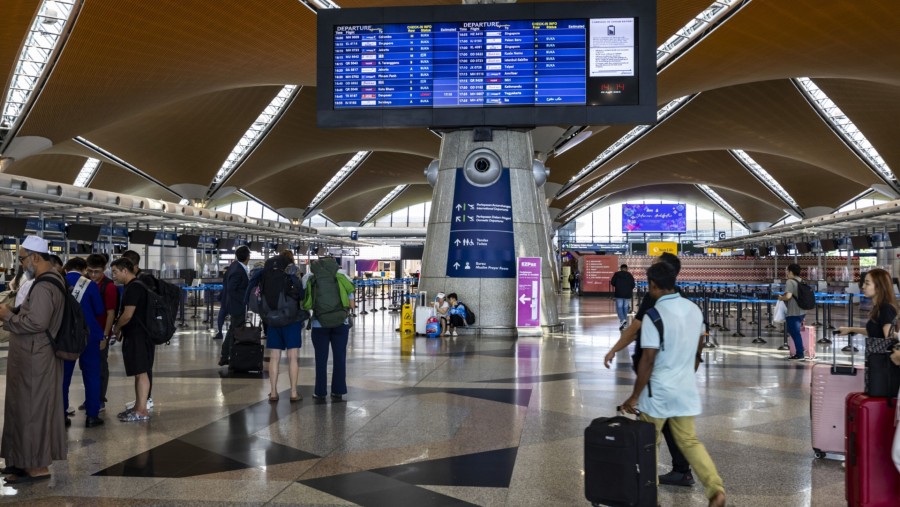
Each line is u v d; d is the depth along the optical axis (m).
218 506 4.55
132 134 41.62
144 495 4.77
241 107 41.09
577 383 9.37
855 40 25.86
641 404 4.44
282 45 26.83
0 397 8.05
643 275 39.31
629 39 14.20
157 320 7.07
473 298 16.11
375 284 24.58
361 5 23.25
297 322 8.16
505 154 16.38
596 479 4.19
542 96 14.33
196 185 49.41
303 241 41.88
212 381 9.55
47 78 26.73
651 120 14.12
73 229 20.88
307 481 5.08
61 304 5.18
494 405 7.86
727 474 5.26
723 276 34.28
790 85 38.41
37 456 5.01
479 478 5.16
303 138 46.34
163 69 27.91
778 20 24.80
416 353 12.70
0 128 30.91
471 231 16.14
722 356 12.77
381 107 14.55
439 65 14.50
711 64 29.11
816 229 29.08
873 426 4.18
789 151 47.03
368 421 7.05
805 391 8.85
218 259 33.56
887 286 5.77
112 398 8.31
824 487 4.96
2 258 20.48
